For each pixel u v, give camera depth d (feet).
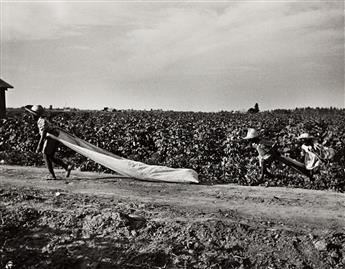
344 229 23.45
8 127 54.13
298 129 58.95
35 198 27.27
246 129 54.13
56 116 75.56
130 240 22.03
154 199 29.14
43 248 21.76
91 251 21.47
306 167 33.71
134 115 111.45
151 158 46.62
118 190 31.81
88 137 52.39
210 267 20.47
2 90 81.66
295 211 26.86
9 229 22.90
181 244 21.70
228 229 22.67
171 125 62.28
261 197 30.48
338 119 98.73
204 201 28.96
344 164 42.11
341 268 20.51
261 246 21.66
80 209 25.09
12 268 20.66
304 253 21.24
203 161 44.88
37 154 45.88
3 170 39.34
